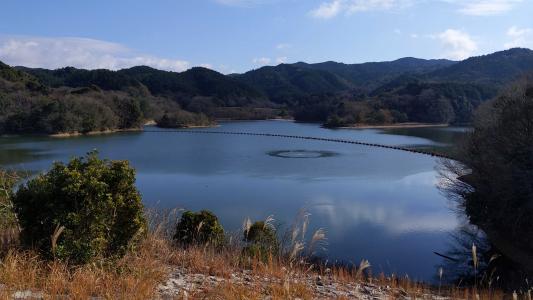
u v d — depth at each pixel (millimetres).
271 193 35531
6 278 4867
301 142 85812
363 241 22375
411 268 18375
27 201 6043
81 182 6035
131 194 6602
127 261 6184
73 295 4637
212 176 44312
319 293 6551
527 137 23672
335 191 36781
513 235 21297
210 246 9422
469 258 19828
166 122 134375
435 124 139625
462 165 35156
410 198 33969
